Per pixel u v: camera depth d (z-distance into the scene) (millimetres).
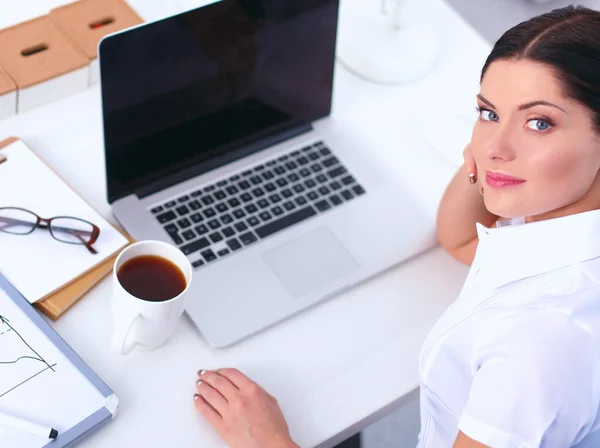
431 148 1213
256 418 853
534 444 666
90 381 867
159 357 924
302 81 1113
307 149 1150
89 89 1190
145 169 1033
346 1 1362
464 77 1321
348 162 1150
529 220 803
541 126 689
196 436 870
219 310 958
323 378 938
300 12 1027
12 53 1128
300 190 1099
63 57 1136
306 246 1044
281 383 926
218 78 1016
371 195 1119
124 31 888
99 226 995
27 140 1107
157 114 985
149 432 866
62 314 938
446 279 1063
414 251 1069
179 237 1015
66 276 941
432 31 1348
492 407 681
